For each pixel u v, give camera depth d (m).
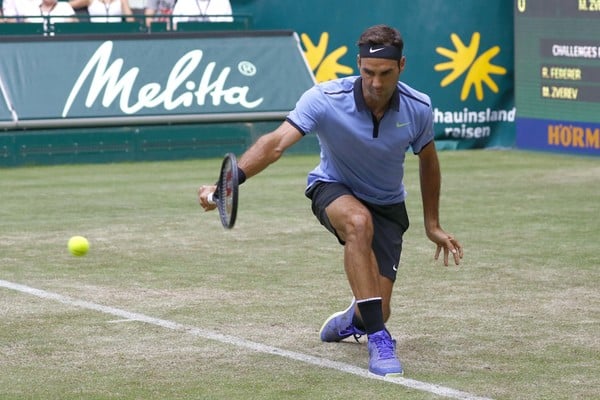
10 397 12.08
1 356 13.81
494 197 28.09
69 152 34.97
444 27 38.47
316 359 13.61
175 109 35.97
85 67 35.59
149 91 35.91
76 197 28.30
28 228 23.75
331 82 12.94
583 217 24.98
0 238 22.55
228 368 13.23
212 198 12.86
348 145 12.91
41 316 15.95
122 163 35.47
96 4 38.22
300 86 37.22
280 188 29.69
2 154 34.25
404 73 38.41
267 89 36.94
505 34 39.09
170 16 36.56
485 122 39.25
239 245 21.77
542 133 38.03
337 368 13.20
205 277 18.75
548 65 37.41
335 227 13.16
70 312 16.19
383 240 13.52
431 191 13.84
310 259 20.34
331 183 13.39
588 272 19.08
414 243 21.84
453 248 13.88
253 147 12.46
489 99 39.19
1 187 30.19
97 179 31.75
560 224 24.09
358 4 38.06
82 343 14.45
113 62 35.94
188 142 36.16
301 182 30.84
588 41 35.78
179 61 36.53
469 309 16.34
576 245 21.62
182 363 13.47
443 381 12.61
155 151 35.88
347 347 14.21
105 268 19.55
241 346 14.26
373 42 12.23
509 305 16.59
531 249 21.19
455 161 35.88
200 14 38.06
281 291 17.64
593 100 35.94
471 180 31.33
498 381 12.61
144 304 16.72
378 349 12.90
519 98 38.72
